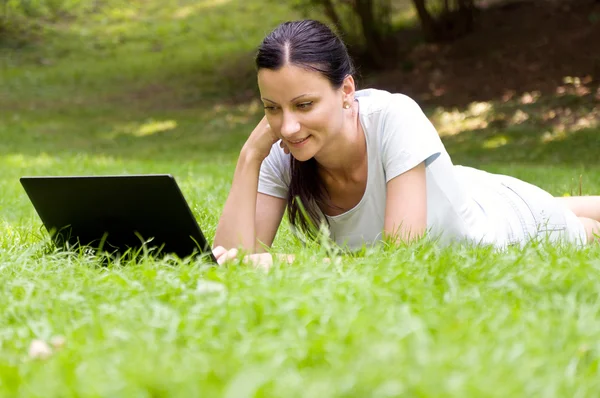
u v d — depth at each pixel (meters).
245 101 26.52
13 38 34.53
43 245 5.27
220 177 12.37
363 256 4.42
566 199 6.18
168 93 28.17
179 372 2.59
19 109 27.00
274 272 3.88
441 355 2.64
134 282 3.91
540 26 24.91
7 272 4.57
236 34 33.44
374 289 3.56
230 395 2.36
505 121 20.47
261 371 2.55
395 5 30.06
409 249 4.30
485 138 19.69
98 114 26.27
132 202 4.58
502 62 23.64
